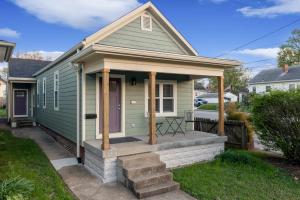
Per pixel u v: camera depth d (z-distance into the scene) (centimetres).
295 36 3700
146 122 824
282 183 534
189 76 934
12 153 757
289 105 673
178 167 673
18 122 1488
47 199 423
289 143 698
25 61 1802
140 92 816
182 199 470
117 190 514
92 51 557
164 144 660
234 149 869
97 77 726
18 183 401
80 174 611
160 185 516
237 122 920
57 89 1015
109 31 743
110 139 722
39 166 641
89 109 711
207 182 539
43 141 1016
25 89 1686
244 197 460
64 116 898
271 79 3444
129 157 581
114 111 775
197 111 2958
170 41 889
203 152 741
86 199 467
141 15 817
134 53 592
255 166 645
